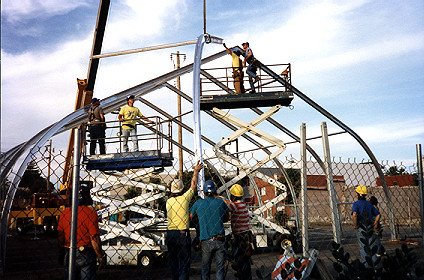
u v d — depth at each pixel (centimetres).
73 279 433
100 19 1481
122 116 1242
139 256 1127
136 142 1238
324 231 1670
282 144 1259
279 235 1519
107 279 955
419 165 728
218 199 613
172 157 1210
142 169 1198
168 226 625
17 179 727
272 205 1592
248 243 631
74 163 446
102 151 1214
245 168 1259
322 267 624
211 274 950
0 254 720
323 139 750
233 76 1322
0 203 594
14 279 866
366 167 1798
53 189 420
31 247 1409
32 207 1655
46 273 942
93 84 1692
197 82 1236
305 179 681
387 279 443
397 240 1071
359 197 787
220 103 1310
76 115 1265
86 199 526
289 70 1359
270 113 1310
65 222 511
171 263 626
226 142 1297
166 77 1570
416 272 451
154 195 1191
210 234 586
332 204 714
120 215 1364
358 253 987
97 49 1573
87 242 508
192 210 607
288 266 467
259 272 459
